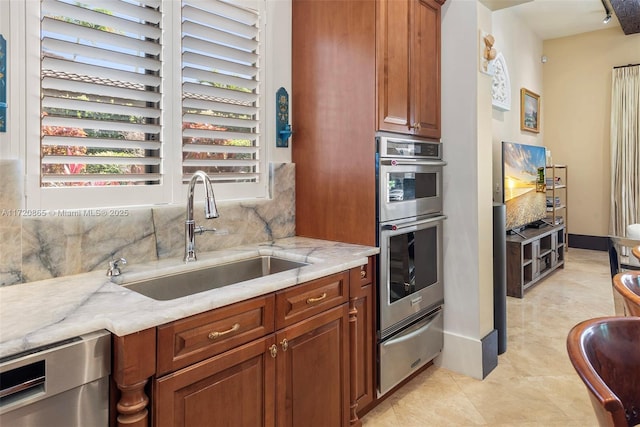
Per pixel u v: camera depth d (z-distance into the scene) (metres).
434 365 2.85
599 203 6.59
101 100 1.77
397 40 2.33
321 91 2.41
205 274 1.89
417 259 2.51
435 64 2.68
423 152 2.55
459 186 2.70
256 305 1.46
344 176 2.33
